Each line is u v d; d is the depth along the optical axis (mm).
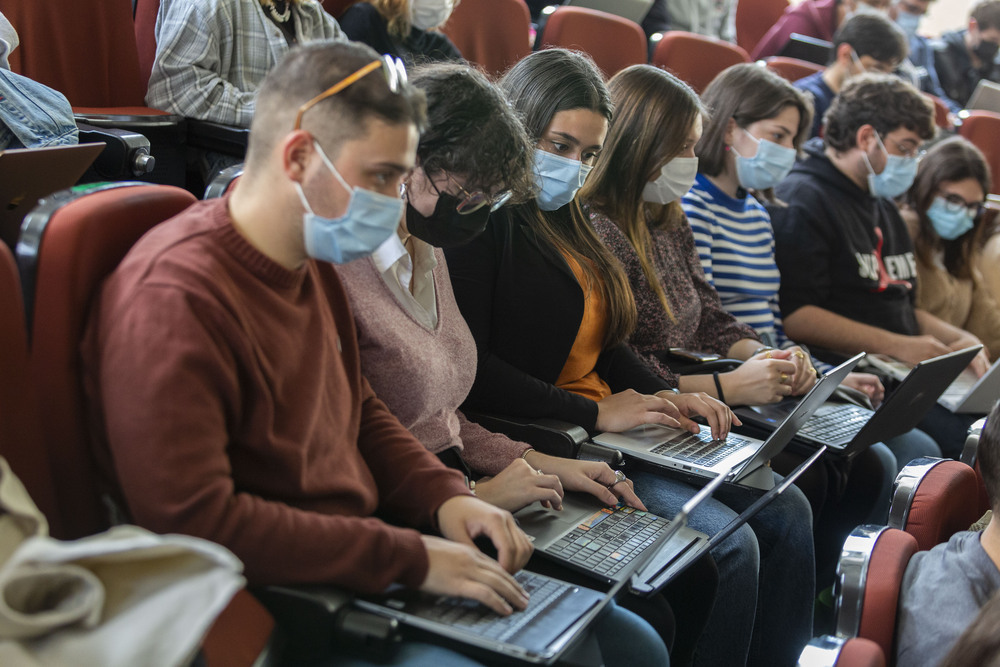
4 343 1011
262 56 2701
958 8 7184
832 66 4121
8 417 1020
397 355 1498
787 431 1812
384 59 1122
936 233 3383
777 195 3049
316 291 1241
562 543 1472
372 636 1067
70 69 2451
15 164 1354
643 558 1197
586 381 2068
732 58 3947
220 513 1029
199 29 2566
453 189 1427
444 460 1601
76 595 785
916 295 3279
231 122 2549
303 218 1113
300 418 1168
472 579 1165
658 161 2207
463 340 1657
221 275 1080
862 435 2049
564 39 3645
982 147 4645
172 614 774
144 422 1003
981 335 3547
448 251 1822
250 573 1068
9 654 740
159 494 1005
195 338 1022
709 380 2242
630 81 2215
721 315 2545
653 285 2260
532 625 1143
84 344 1067
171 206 1244
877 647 1169
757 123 2670
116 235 1128
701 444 1939
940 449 2736
